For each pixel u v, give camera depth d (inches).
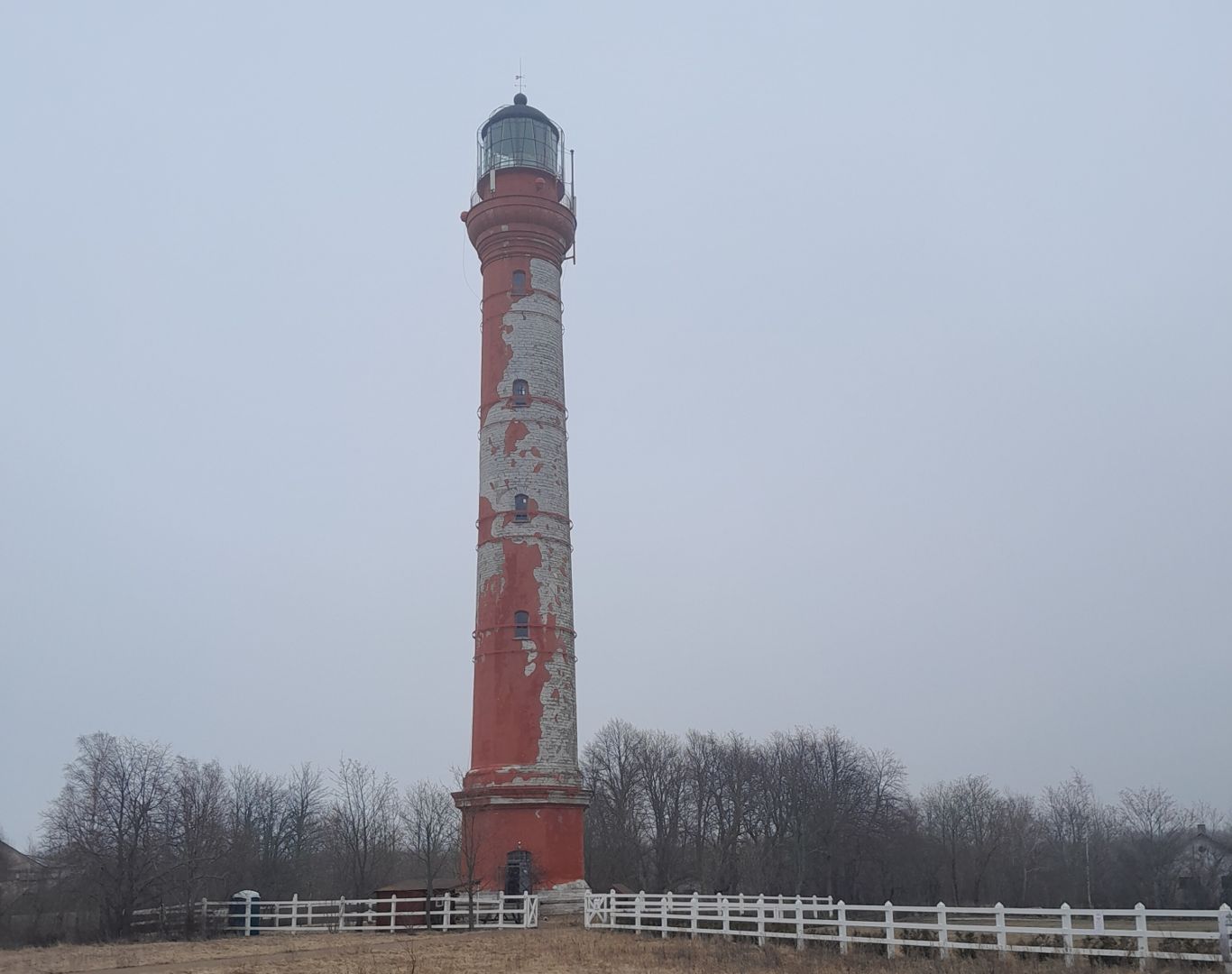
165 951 1395.2
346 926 1804.9
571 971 1080.8
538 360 1984.5
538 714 1813.5
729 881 3095.5
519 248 2025.1
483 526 1934.1
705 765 3388.3
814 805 3228.3
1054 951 1013.8
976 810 3612.2
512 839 1756.9
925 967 1036.5
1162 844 3548.2
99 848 2022.6
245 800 3260.3
